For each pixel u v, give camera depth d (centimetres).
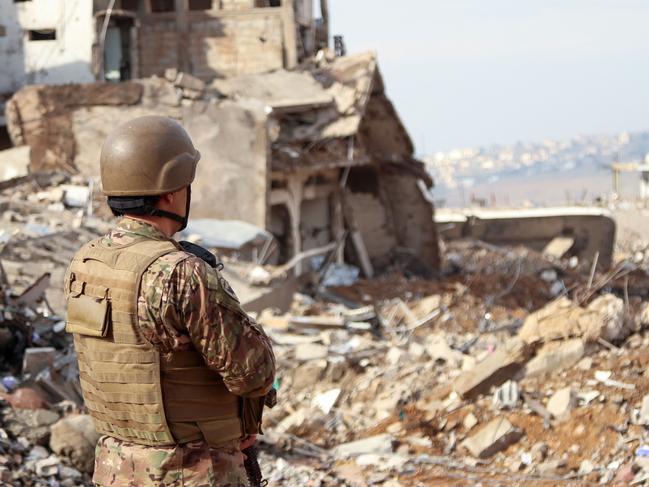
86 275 309
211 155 2455
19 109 2502
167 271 297
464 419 938
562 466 828
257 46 3266
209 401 307
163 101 2473
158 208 312
